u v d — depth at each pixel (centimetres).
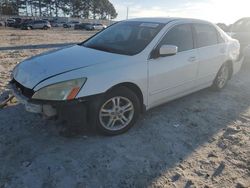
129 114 364
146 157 313
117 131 355
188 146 341
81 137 348
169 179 279
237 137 368
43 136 347
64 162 298
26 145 327
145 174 285
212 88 546
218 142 354
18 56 927
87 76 313
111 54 365
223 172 292
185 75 431
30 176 275
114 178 277
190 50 438
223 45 521
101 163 299
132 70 347
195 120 416
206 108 465
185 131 379
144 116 420
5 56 905
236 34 814
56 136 348
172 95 424
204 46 472
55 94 300
